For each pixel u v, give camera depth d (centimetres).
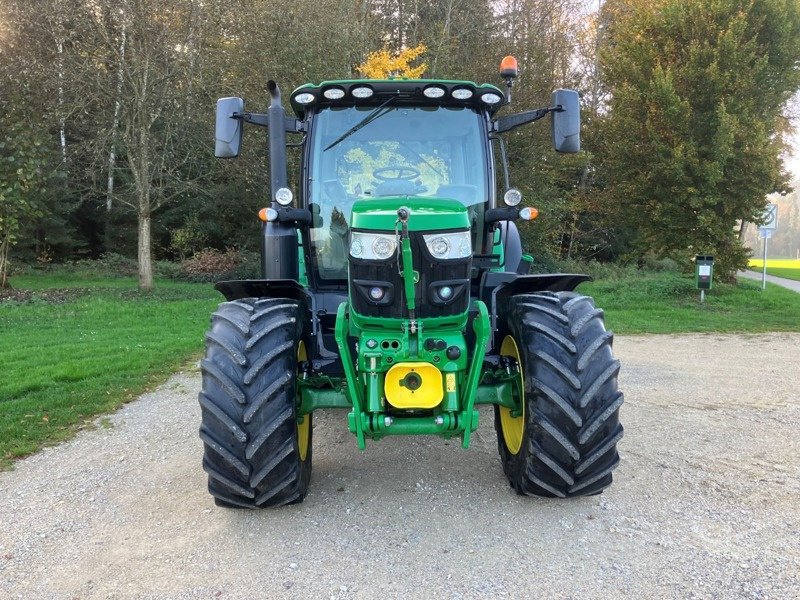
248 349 328
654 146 1451
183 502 373
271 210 388
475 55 2027
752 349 897
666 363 789
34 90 1652
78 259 2725
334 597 272
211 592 277
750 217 1455
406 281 304
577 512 347
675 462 425
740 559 296
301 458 362
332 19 1670
